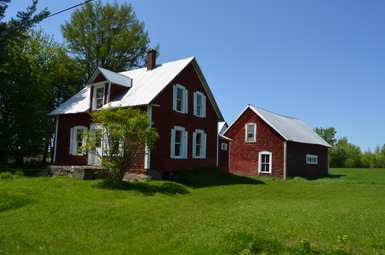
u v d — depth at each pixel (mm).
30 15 21125
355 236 6555
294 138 28500
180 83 19891
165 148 18125
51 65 28547
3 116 26031
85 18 32719
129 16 34062
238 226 7266
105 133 14188
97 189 12695
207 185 17000
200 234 6570
